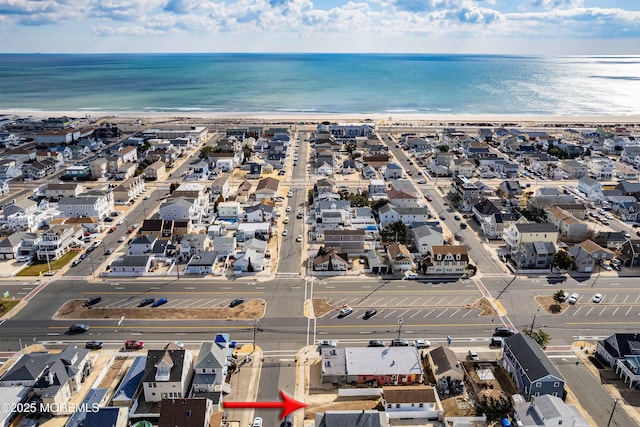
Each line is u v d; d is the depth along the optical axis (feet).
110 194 569.23
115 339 321.32
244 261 415.44
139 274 409.69
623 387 277.64
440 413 255.09
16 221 506.07
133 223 528.22
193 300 369.09
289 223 525.34
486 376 285.02
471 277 404.57
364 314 350.02
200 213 542.57
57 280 400.47
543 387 264.31
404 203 562.25
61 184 619.26
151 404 262.67
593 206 581.53
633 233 497.87
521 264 419.74
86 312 352.28
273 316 348.18
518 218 487.61
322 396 270.87
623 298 371.35
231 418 254.27
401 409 257.55
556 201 548.72
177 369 265.13
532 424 238.89
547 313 351.67
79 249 461.78
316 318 345.92
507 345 294.05
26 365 271.90
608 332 329.93
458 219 536.42
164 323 339.16
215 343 291.58
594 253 425.69
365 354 293.43
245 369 291.99
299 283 396.37
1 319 343.87
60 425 249.75
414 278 402.52
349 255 449.48
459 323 339.57
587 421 251.80
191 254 444.96
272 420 253.03
